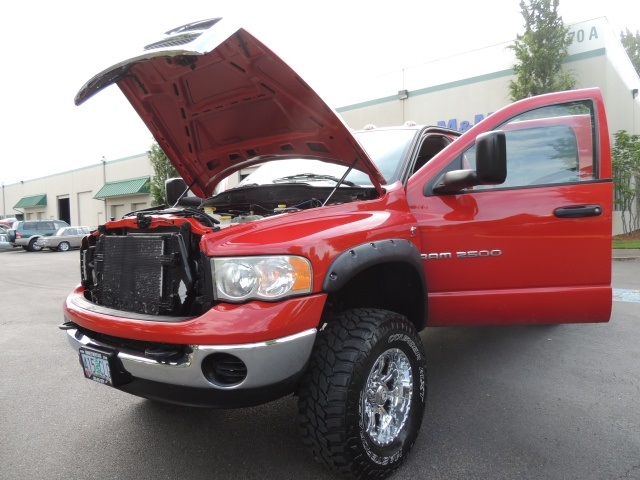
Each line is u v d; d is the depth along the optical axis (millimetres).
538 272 2852
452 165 2975
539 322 2904
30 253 22469
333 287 2082
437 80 15672
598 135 2850
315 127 2701
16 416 3156
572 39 12734
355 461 2109
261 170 3789
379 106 17125
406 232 2672
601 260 2826
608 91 12742
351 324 2223
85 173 35250
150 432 2877
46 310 7023
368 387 2209
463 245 2854
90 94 2645
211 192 3811
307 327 2021
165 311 2182
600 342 4457
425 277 2705
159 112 3061
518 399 3215
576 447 2561
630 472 2307
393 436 2359
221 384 1964
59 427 2980
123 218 2707
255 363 1890
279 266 1984
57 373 4035
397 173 3064
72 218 37188
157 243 2250
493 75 14477
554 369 3773
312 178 3297
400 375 2463
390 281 2736
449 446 2598
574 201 2824
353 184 2973
